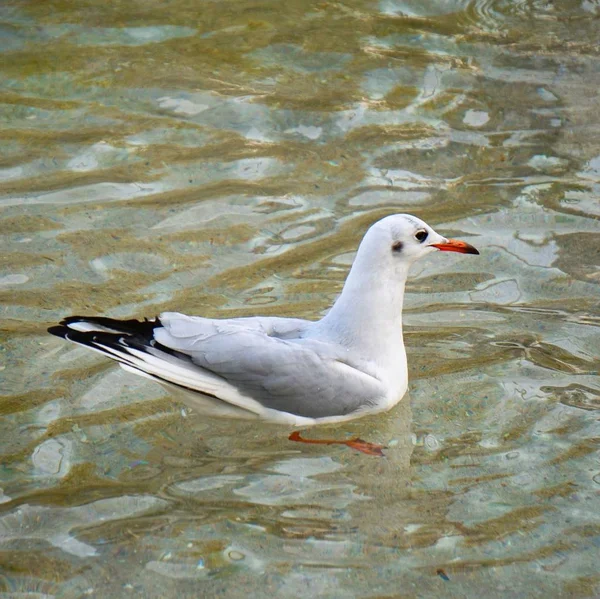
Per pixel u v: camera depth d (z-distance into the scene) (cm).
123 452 974
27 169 1468
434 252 1330
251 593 805
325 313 1170
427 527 884
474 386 1084
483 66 1775
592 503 912
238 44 1808
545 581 822
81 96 1652
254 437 1011
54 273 1242
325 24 1881
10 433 988
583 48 1827
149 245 1309
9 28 1816
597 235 1356
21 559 834
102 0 1923
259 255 1299
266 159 1516
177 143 1547
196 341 966
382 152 1545
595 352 1136
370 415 1041
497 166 1522
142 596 799
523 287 1253
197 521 886
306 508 908
